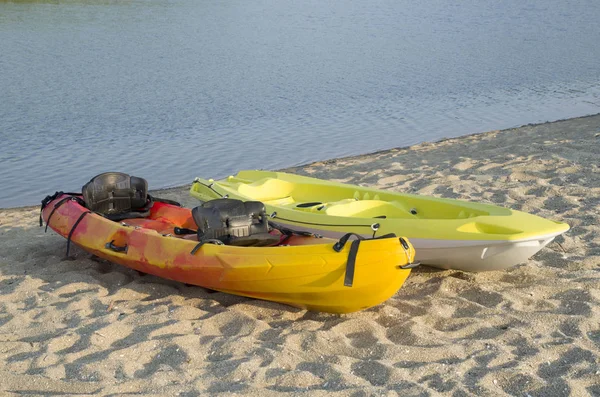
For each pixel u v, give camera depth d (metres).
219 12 42.06
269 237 5.95
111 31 31.27
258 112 17.70
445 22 40.91
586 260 6.40
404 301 5.68
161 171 12.63
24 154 13.59
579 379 4.18
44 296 5.95
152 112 17.41
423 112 17.89
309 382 4.25
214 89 20.45
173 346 4.84
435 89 21.23
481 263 6.00
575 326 4.99
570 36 34.88
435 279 6.23
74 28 31.25
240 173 9.02
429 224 6.19
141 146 14.37
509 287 5.95
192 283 5.93
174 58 25.59
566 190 8.77
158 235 6.22
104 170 12.66
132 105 18.08
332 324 5.32
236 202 6.11
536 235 5.71
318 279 5.15
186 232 6.72
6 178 12.12
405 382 4.21
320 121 16.81
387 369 4.38
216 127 16.09
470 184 9.55
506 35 35.19
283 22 38.94
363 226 6.45
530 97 19.92
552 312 5.35
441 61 26.72
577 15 44.72
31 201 10.91
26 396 4.09
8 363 4.62
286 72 23.58
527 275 6.18
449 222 6.15
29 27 30.55
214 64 24.69
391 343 4.87
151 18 36.84
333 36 33.78
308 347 4.87
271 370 4.45
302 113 17.69
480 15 44.84
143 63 24.23
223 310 5.61
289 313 5.57
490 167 10.53
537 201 8.41
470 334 5.01
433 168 11.11
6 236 8.57
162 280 6.42
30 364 4.61
